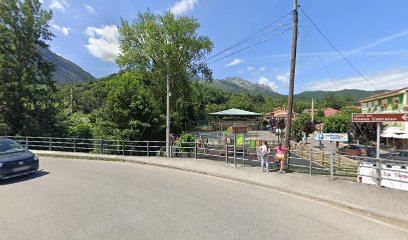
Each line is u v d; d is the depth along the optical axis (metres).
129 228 4.57
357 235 4.54
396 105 23.05
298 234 4.51
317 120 48.53
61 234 4.30
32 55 23.41
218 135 37.62
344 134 8.57
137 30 29.91
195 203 6.17
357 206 5.99
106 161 13.41
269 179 8.83
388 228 4.93
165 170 10.93
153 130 20.88
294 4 10.21
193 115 54.31
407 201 6.34
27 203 5.97
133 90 20.59
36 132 22.02
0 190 7.13
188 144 17.02
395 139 27.03
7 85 21.48
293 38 10.33
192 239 4.17
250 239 4.23
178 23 29.55
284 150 10.17
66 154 14.91
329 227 4.89
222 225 4.82
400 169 7.62
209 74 32.75
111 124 19.64
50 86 24.91
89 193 6.88
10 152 8.95
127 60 29.83
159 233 4.38
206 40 31.72
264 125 65.88
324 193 7.08
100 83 70.06
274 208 5.98
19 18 22.73
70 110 64.06
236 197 6.85
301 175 9.47
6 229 4.49
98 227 4.60
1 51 21.98
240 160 13.80
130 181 8.47
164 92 29.81
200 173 10.33
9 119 21.66
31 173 9.59
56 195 6.66
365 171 8.38
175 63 29.84
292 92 10.37
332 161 8.84
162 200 6.35
